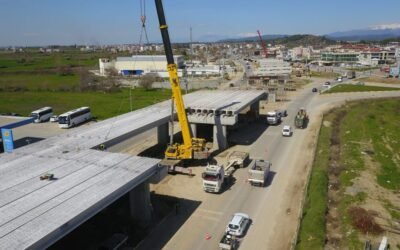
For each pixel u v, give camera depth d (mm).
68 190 23922
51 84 126438
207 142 54000
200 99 59562
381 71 166125
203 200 34469
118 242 25859
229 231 27828
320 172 40719
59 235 19516
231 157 43531
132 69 161875
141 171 27656
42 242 18375
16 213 20672
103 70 159500
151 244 26953
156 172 29219
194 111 50375
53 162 29578
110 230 29281
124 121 44812
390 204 33594
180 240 27500
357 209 31688
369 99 91812
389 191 36781
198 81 134250
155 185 37844
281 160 45969
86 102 92312
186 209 32594
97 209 22406
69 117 65875
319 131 59906
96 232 29016
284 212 32031
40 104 90375
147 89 114000
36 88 116562
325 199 33812
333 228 29250
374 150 51375
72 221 20359
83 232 28969
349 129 63656
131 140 55156
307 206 32875
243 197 35125
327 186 37562
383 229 28797
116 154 31797
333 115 73438
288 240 27453
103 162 29609
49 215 20469
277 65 135250
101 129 40594
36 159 30312
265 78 120000
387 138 58469
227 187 37562
